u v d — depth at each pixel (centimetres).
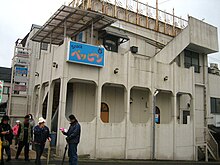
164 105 1936
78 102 1548
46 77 1606
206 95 2241
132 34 1978
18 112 1900
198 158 1923
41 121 934
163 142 1680
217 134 2112
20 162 1052
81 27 1644
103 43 1791
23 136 1086
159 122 1886
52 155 1283
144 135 1595
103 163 1230
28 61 1902
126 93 1547
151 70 1697
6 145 988
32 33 2164
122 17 1956
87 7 1711
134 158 1520
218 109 2361
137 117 1777
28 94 1995
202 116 2184
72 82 1540
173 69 1817
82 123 1362
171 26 2278
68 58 1327
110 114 1662
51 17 1498
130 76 1577
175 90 1794
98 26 1658
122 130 1500
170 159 1694
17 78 1858
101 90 1565
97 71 1455
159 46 2080
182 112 2042
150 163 1405
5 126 991
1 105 2497
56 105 1688
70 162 859
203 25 2150
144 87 1648
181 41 1973
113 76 1509
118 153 1461
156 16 2188
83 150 1342
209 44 2167
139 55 1925
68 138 861
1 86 1234
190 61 2191
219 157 1973
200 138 2022
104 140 1420
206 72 2286
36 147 920
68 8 1401
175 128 1756
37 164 911
